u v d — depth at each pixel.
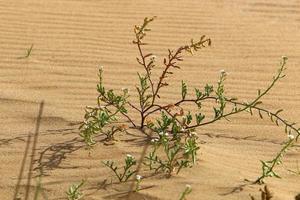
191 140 4.27
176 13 7.86
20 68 5.92
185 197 3.85
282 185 4.16
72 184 4.00
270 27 7.70
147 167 4.17
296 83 6.17
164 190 3.93
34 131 4.68
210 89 4.91
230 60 6.64
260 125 5.18
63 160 4.27
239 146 4.78
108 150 4.38
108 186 3.97
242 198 3.89
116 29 7.23
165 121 4.54
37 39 6.70
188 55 6.64
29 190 3.94
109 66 6.20
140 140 4.54
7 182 4.01
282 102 5.71
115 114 4.84
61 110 5.07
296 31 7.65
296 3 8.50
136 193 3.90
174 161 4.21
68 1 7.91
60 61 6.20
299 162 4.58
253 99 5.72
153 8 7.98
